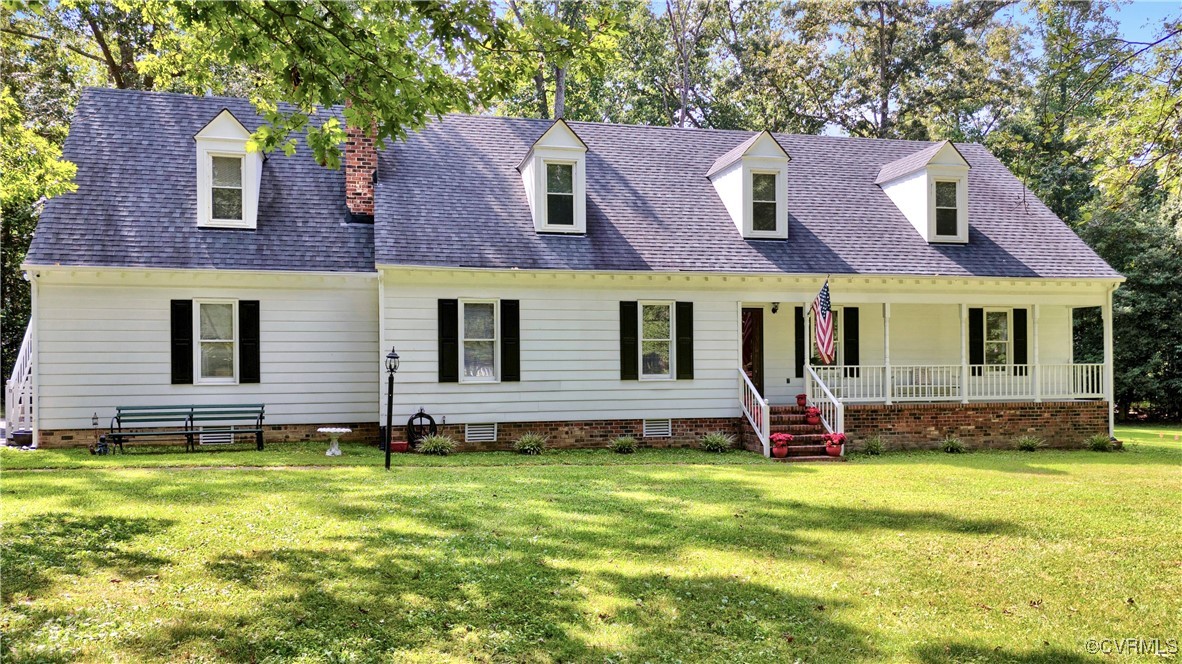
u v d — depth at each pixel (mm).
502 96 8336
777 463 14961
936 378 19578
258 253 16031
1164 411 29297
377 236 15852
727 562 7500
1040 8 9750
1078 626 6039
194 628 5520
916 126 35250
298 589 6367
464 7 7445
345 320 16609
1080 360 29188
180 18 9117
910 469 14016
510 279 16438
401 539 7953
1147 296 27500
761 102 36938
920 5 34719
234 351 15922
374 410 16766
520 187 18047
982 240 19484
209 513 8859
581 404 16844
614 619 6000
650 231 17734
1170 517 9617
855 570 7344
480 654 5320
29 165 13617
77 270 14695
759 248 17969
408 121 8047
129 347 15297
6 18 19297
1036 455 16750
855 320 19172
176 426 15508
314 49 7445
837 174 20938
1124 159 9492
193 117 17859
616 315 17000
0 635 5266
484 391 16344
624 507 9883
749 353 18766
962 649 5590
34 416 14734
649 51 37531
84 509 8883
